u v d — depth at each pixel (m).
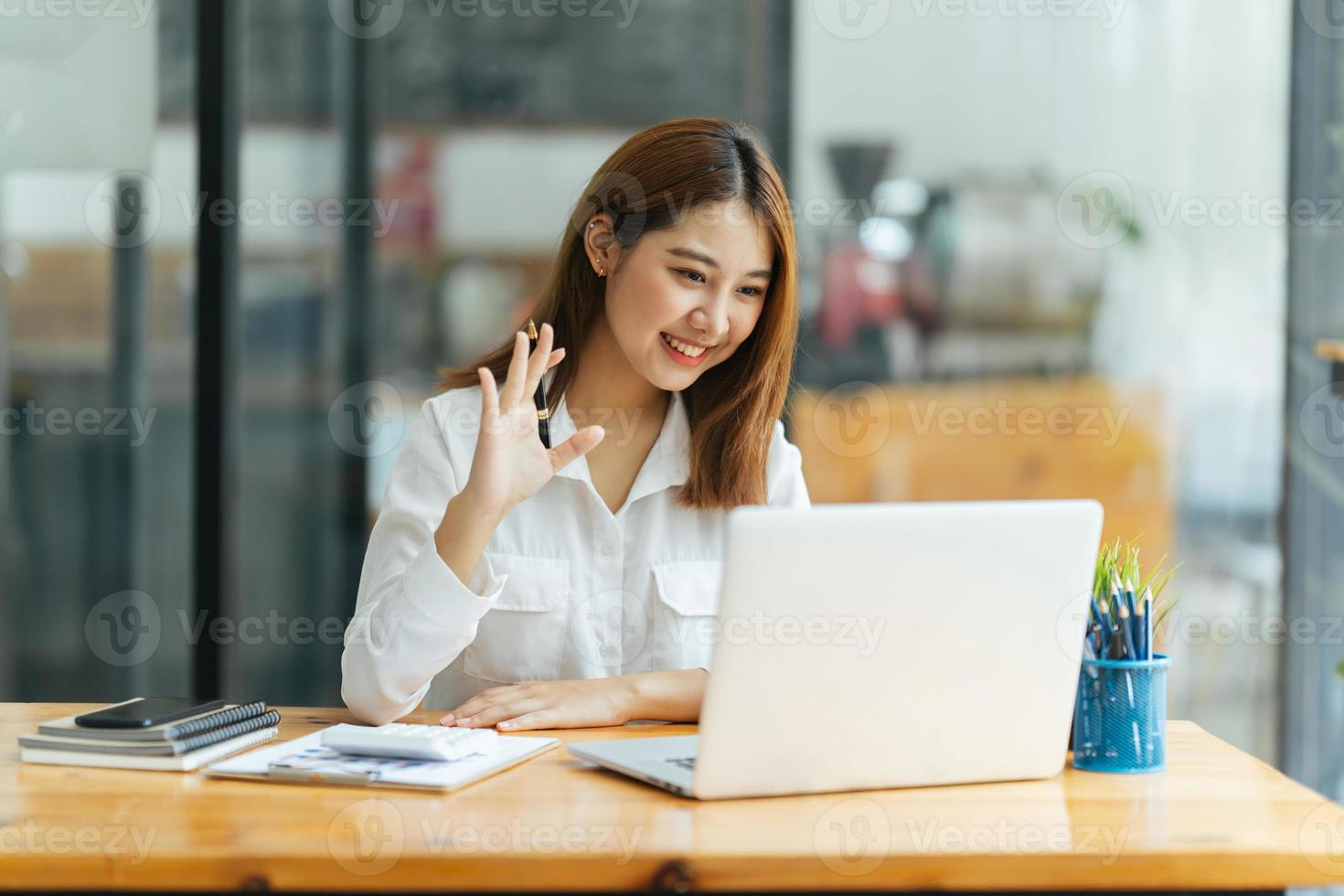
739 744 1.82
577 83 4.77
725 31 4.69
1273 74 4.58
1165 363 4.62
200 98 4.08
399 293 4.82
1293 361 4.62
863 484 4.62
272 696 4.59
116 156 3.92
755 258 2.54
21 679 3.79
